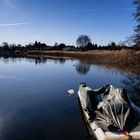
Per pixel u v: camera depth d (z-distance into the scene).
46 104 12.20
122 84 17.89
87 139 7.85
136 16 31.42
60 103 12.38
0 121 9.62
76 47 92.81
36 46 102.31
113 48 51.84
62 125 9.13
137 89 15.69
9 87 16.86
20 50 93.12
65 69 29.28
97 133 7.36
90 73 24.94
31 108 11.48
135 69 27.45
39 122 9.49
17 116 10.27
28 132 8.46
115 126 7.38
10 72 25.94
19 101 12.86
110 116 7.86
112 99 8.93
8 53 90.62
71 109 11.27
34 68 30.48
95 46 76.12
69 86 17.33
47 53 77.44
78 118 9.95
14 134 8.27
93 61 39.66
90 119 8.50
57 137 8.01
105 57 39.19
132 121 7.66
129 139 6.88
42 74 24.25
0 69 29.06
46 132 8.44
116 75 22.92
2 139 7.87
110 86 10.95
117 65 32.38
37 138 7.95
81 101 11.10
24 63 38.94
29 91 15.47
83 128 8.82
